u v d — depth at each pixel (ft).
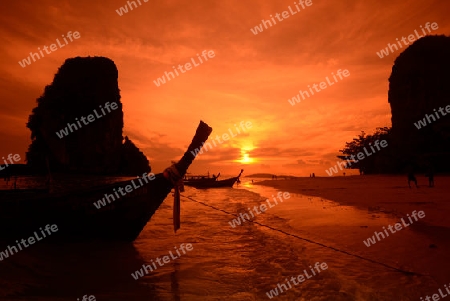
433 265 19.70
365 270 19.39
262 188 134.00
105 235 29.60
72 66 193.47
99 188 29.04
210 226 38.91
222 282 18.28
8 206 26.89
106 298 15.44
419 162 148.77
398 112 173.06
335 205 54.75
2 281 16.58
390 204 50.16
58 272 19.67
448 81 159.43
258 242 29.25
